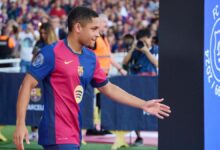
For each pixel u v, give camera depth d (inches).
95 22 209.2
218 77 209.9
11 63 674.2
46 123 208.1
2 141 499.5
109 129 456.1
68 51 209.6
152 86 442.0
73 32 210.2
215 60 207.3
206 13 197.8
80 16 208.2
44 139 208.7
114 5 995.9
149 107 211.5
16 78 469.4
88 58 214.2
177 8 199.0
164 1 200.4
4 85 472.1
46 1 989.8
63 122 208.7
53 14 893.8
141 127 451.5
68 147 207.2
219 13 208.8
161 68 202.8
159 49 202.1
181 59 199.6
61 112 208.2
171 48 200.5
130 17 964.0
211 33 202.5
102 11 991.0
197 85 197.5
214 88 205.8
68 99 209.2
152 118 448.8
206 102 198.8
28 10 941.2
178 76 200.2
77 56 211.0
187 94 199.6
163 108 203.5
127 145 465.7
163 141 205.5
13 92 470.9
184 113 200.4
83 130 501.0
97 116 481.1
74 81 209.6
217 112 207.8
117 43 783.1
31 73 206.2
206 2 197.2
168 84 202.1
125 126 453.4
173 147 203.5
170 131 203.6
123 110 452.4
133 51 492.1
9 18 919.7
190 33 197.8
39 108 467.2
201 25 196.2
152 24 763.4
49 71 207.5
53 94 208.5
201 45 196.2
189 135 200.1
